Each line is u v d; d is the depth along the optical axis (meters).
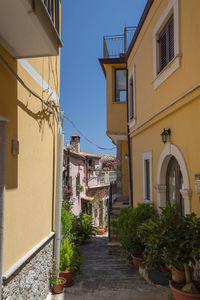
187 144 4.46
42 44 2.99
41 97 4.37
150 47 6.64
